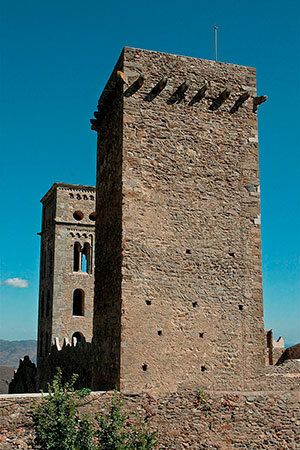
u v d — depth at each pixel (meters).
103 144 21.39
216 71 20.36
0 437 15.20
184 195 19.08
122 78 18.91
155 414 17.12
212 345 18.33
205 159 19.59
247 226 19.59
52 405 15.05
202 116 19.84
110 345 18.44
